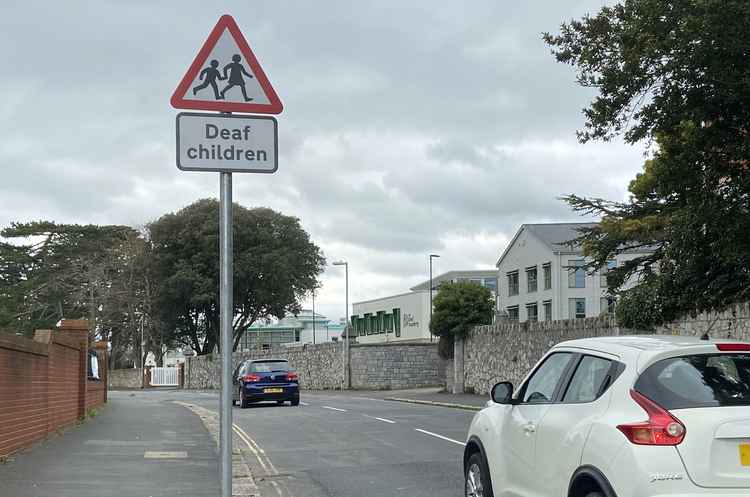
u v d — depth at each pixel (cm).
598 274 5850
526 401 654
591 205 2172
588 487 517
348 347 4834
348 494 980
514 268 6575
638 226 2031
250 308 6631
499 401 673
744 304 1773
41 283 6153
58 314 6194
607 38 1198
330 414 2302
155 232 6319
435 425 1877
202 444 1416
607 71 1172
